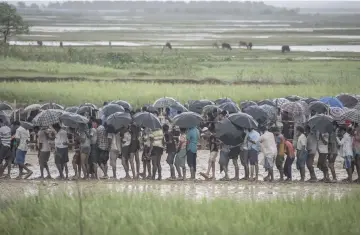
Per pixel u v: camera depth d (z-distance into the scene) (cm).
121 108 8650
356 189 6272
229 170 7906
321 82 15475
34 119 7669
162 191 6284
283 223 4553
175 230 4362
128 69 18575
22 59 19988
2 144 7175
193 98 12444
